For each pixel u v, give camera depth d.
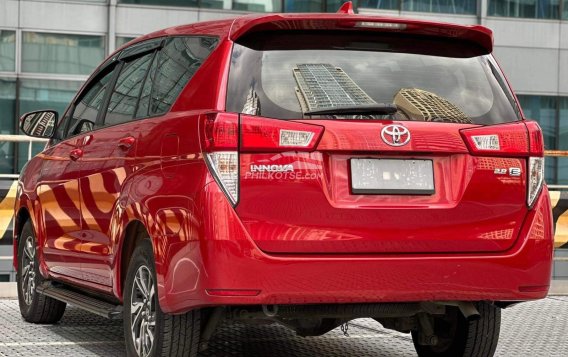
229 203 8.14
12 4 36.12
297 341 12.20
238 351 11.36
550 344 12.45
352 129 8.39
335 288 8.27
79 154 11.12
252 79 8.45
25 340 11.80
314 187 8.28
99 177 10.35
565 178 40.62
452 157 8.68
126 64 10.85
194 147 8.42
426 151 8.56
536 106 40.75
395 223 8.45
